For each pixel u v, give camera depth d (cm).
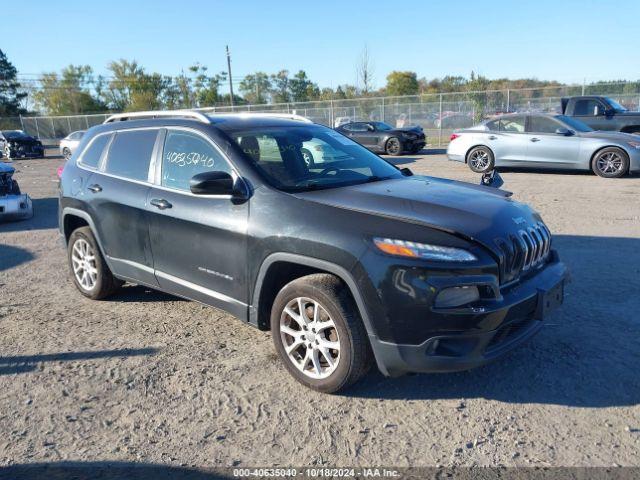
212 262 394
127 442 304
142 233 450
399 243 308
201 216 395
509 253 323
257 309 372
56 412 336
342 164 435
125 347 427
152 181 448
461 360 306
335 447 295
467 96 2759
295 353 361
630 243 683
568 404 329
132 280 480
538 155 1327
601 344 403
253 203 369
